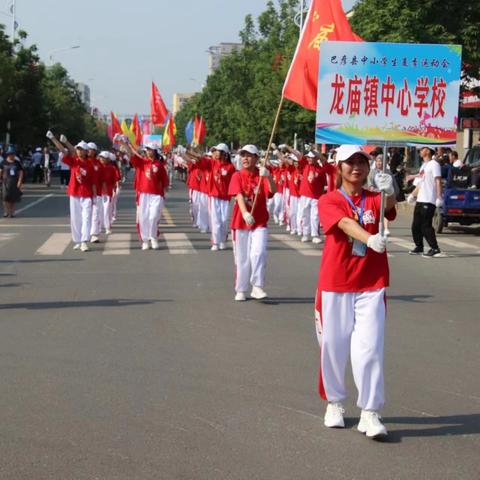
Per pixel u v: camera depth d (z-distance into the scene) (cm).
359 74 720
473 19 2702
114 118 3678
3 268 1338
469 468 501
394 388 673
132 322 917
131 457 510
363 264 548
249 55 5462
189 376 697
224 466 497
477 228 2277
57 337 839
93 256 1505
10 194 2308
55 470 488
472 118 3634
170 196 3697
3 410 599
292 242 1825
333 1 1071
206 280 1229
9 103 4709
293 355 777
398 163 2825
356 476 484
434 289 1186
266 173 1027
